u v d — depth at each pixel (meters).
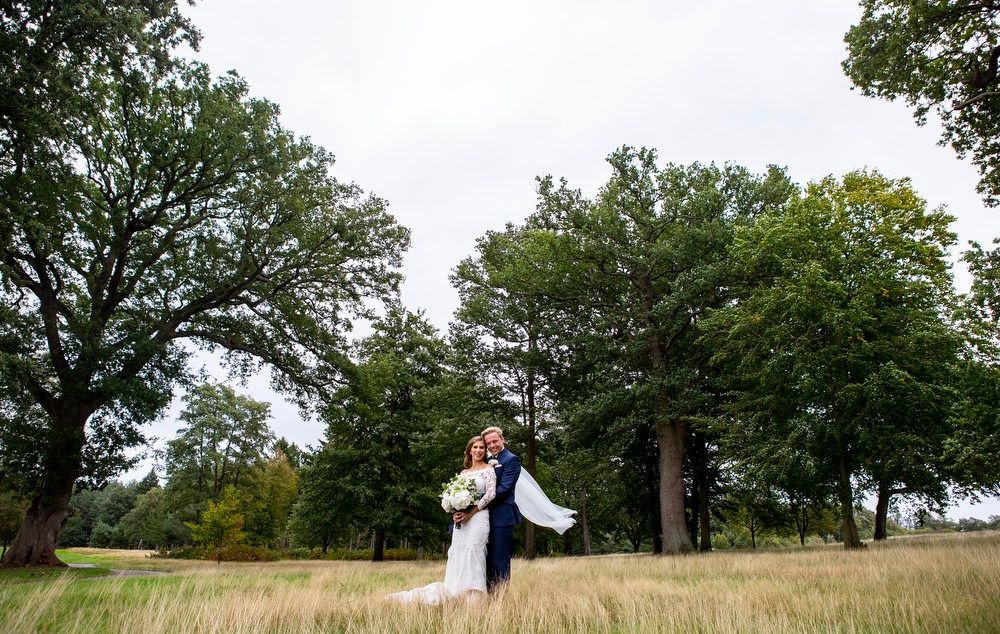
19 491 18.91
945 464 16.89
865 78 13.93
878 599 4.60
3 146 13.24
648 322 21.75
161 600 4.54
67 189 16.28
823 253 17.52
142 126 19.20
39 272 17.67
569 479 31.64
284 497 51.38
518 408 26.50
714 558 12.96
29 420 18.02
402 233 23.98
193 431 47.97
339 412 23.16
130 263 21.30
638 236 23.03
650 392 19.89
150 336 19.42
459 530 5.71
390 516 27.64
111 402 17.91
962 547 11.37
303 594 5.11
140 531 56.56
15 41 12.23
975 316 12.97
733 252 19.02
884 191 19.48
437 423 26.19
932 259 18.58
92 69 15.49
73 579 8.31
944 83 13.41
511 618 4.29
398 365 30.97
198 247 21.28
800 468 16.55
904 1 12.78
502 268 26.08
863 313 15.93
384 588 6.67
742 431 18.72
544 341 24.98
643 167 23.72
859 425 16.75
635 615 4.25
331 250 22.56
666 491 21.09
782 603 4.75
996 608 4.00
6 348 16.44
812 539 66.19
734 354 19.89
